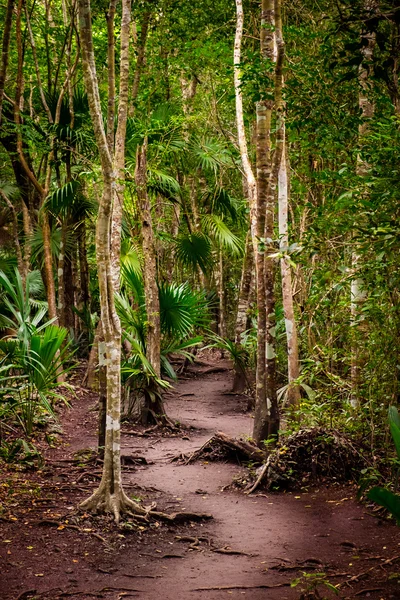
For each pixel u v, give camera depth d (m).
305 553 5.38
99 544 5.51
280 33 7.47
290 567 5.05
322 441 7.46
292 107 6.60
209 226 14.95
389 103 6.20
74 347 17.09
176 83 16.56
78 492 6.96
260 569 5.06
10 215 15.90
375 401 7.33
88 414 11.70
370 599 4.44
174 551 5.45
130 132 11.80
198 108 15.30
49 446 9.05
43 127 13.31
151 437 10.30
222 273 24.25
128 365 11.09
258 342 8.67
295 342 10.29
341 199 5.05
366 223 5.31
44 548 5.33
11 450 8.12
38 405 10.02
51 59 15.66
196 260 15.20
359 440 7.61
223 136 15.73
